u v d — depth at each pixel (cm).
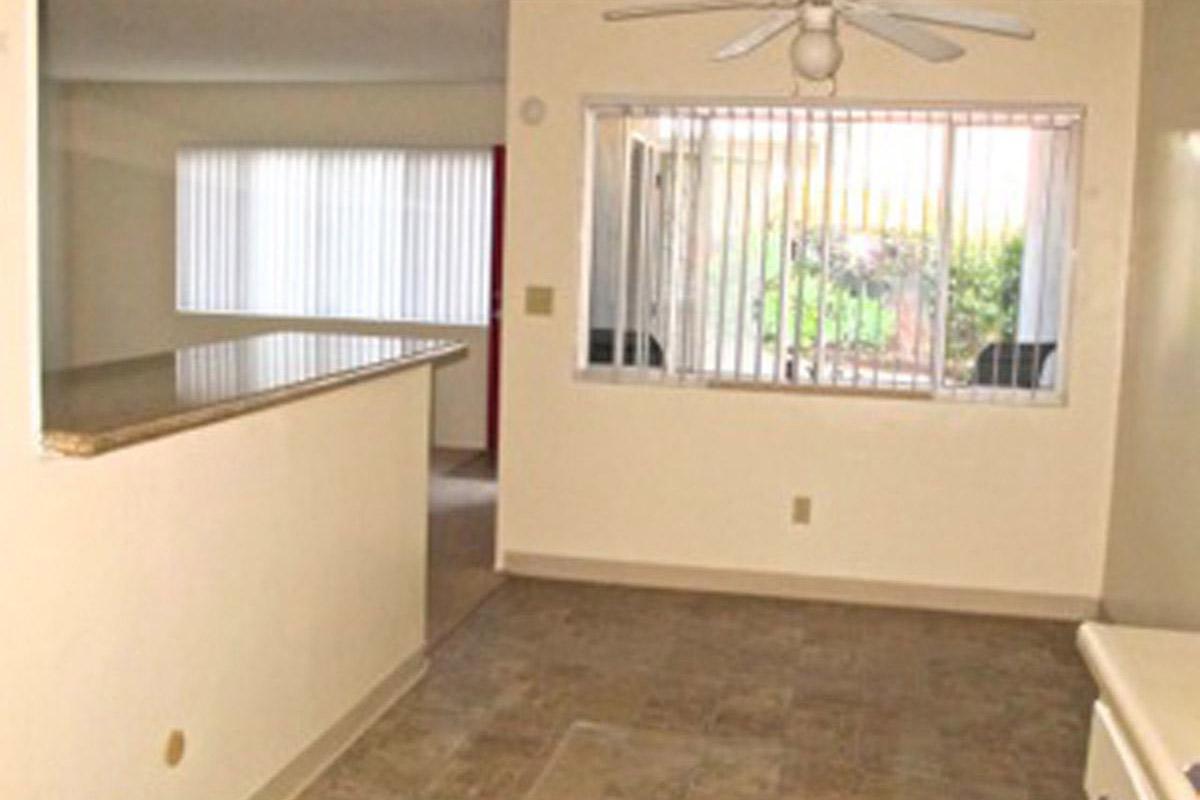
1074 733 379
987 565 506
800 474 515
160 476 251
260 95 837
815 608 504
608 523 529
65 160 863
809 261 510
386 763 342
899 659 444
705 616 488
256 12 553
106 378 292
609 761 349
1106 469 494
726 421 518
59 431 214
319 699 333
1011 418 499
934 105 495
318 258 842
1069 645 465
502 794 326
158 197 859
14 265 203
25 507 210
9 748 210
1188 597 370
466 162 816
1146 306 449
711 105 508
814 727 379
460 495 691
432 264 828
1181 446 389
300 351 369
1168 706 156
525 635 456
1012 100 490
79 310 877
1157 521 417
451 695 394
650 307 522
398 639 389
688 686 410
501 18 556
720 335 518
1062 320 497
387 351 376
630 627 470
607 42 511
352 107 827
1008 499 502
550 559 535
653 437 523
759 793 332
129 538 241
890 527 511
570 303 521
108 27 598
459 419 841
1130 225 483
